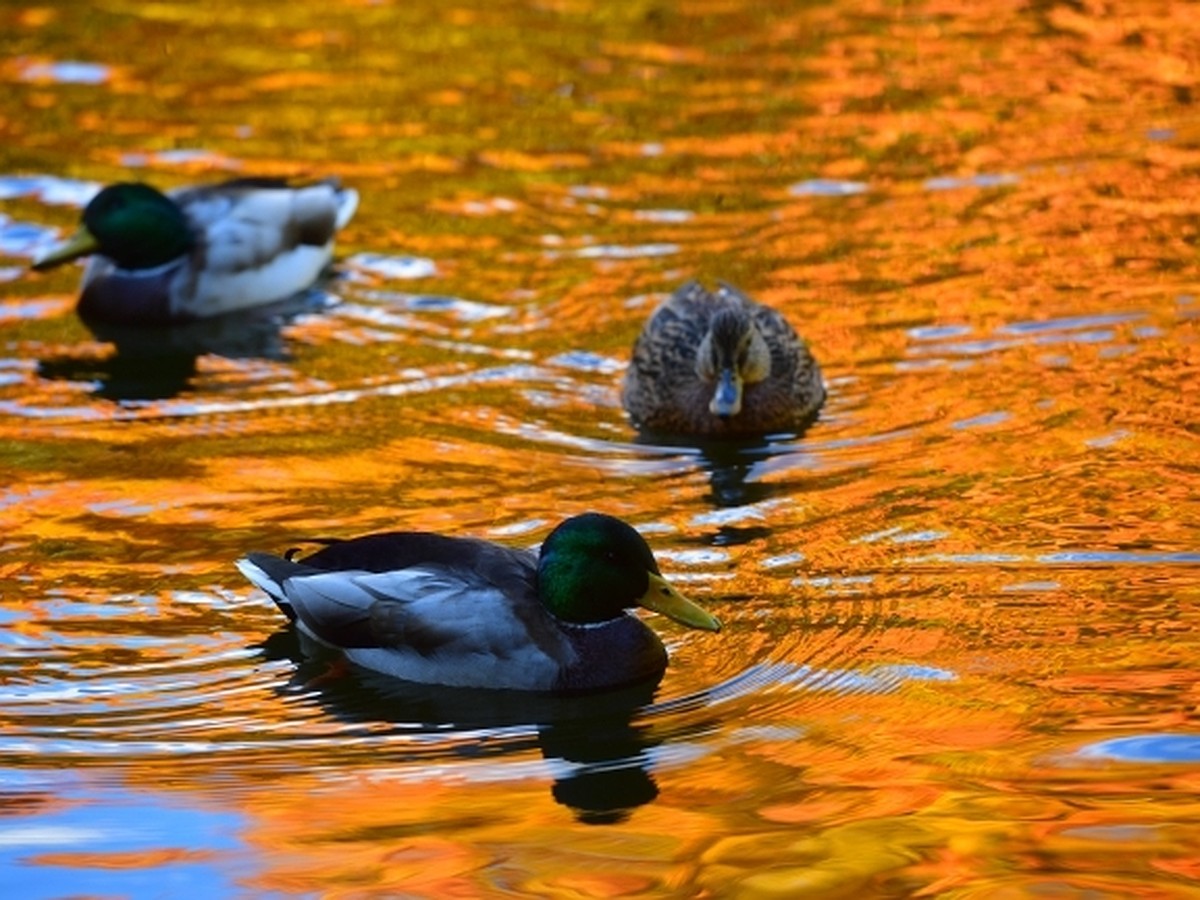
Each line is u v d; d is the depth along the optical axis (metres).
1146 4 26.06
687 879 9.34
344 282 18.69
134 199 18.12
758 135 21.67
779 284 18.12
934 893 9.08
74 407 16.08
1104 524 13.41
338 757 10.84
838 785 10.25
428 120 22.33
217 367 17.00
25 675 11.72
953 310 17.48
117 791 10.41
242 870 9.54
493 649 11.70
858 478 14.52
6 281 19.05
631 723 11.16
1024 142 21.30
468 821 10.05
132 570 13.09
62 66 23.98
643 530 13.66
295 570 12.23
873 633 12.04
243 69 23.92
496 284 18.44
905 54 24.22
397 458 14.98
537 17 25.80
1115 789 10.03
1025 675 11.41
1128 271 18.09
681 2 26.23
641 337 16.36
